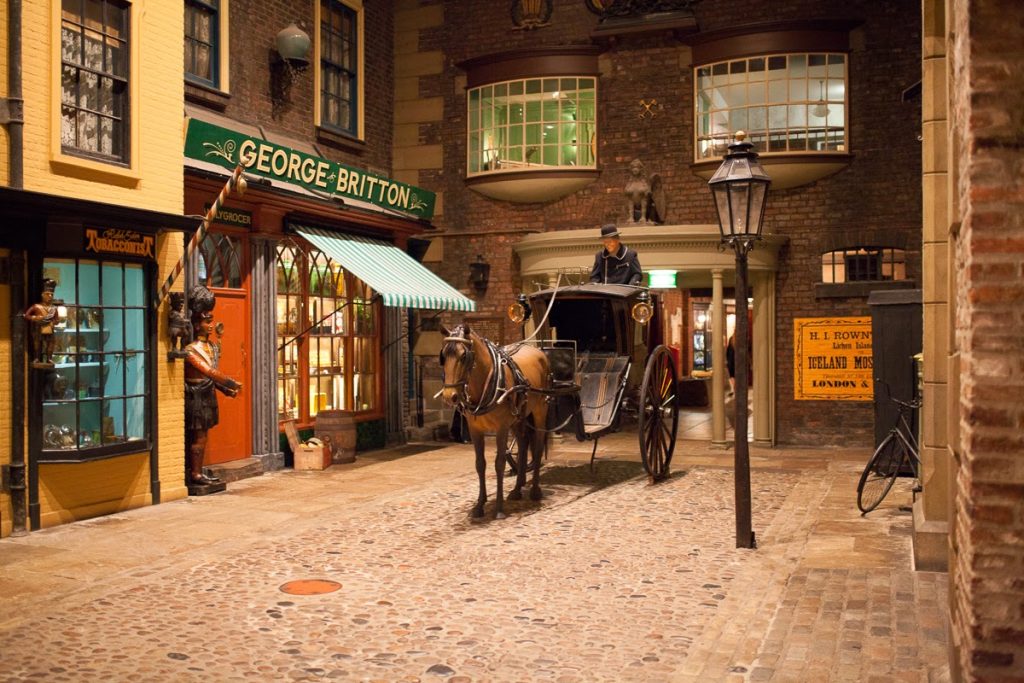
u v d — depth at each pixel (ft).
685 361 79.71
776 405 49.78
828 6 48.93
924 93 22.03
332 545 25.88
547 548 25.40
